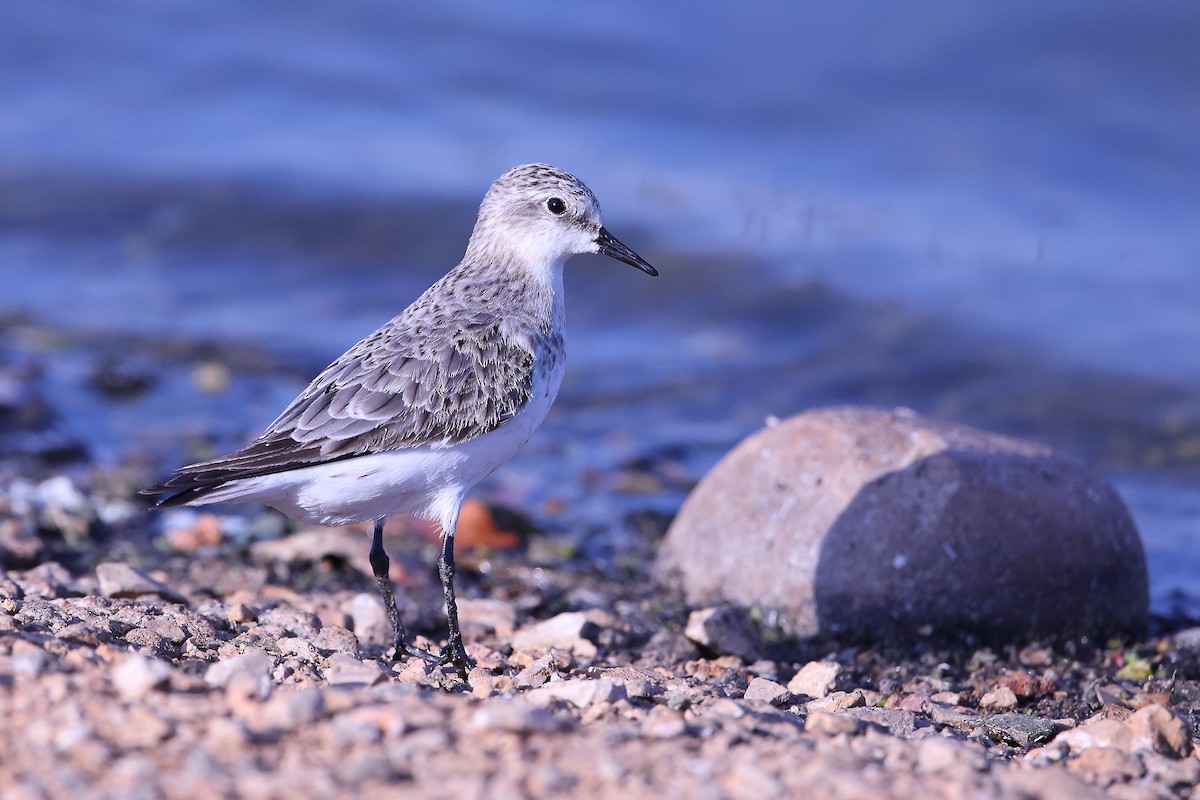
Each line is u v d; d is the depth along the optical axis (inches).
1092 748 280.2
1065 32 1045.8
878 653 405.1
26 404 629.3
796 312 765.3
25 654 275.9
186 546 496.4
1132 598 431.8
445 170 930.7
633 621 432.5
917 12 1064.8
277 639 343.9
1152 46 1026.7
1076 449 629.3
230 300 792.9
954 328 737.6
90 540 499.5
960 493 412.5
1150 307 747.4
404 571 469.7
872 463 423.2
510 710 257.9
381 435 340.2
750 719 281.7
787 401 685.9
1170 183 906.1
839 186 903.7
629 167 922.1
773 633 422.3
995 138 959.6
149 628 331.6
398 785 233.6
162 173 933.2
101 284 805.2
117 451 598.9
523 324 368.5
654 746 259.1
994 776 254.7
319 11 1130.7
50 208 891.4
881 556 411.2
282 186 911.0
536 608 451.5
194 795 224.5
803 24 1076.5
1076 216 864.3
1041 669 396.8
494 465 360.2
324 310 784.9
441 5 1123.9
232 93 1048.8
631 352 741.9
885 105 1008.9
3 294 783.7
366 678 295.0
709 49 1070.4
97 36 1112.2
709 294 781.9
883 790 243.8
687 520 462.6
